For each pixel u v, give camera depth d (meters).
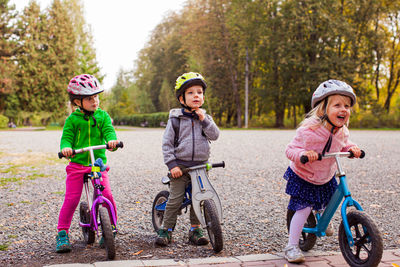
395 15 36.88
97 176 3.19
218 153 11.30
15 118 40.94
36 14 39.84
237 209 4.75
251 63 38.03
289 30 32.56
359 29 35.31
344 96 2.77
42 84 39.16
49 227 4.01
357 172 7.68
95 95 3.31
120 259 3.05
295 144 2.94
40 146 14.01
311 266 2.80
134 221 4.23
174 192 3.38
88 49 28.52
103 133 3.44
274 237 3.65
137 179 6.95
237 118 40.00
